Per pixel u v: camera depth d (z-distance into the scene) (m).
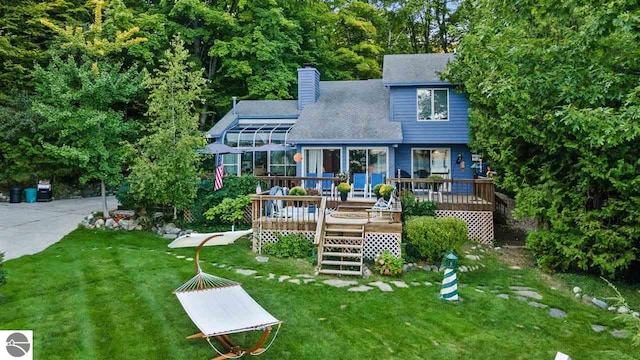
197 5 25.00
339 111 21.00
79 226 14.34
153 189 13.55
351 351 6.82
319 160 19.27
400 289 9.72
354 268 10.98
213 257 11.65
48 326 7.10
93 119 13.32
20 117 18.47
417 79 19.39
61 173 20.59
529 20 9.66
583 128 7.85
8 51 19.88
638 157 9.75
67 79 13.93
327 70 30.78
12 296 8.34
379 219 12.99
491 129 14.48
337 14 32.16
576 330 8.06
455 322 8.09
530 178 12.23
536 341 7.50
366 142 18.08
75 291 8.70
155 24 24.11
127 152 13.84
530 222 18.53
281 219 12.67
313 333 7.37
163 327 7.29
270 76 26.44
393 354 6.79
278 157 20.69
